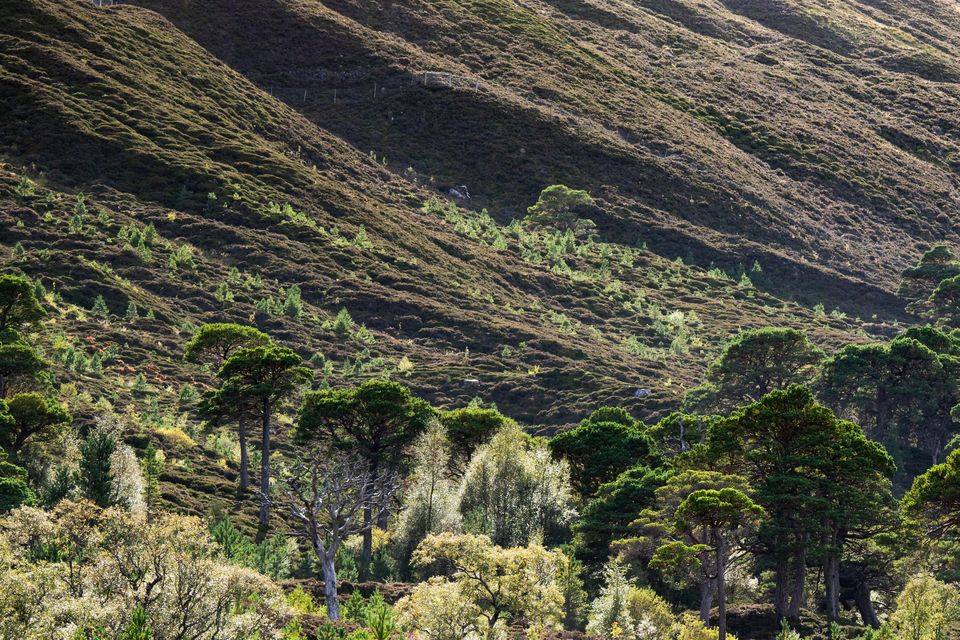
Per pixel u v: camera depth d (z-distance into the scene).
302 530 135.88
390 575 125.38
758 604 116.88
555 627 94.00
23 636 61.47
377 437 144.12
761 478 112.12
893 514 108.88
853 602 121.69
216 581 67.12
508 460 138.75
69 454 139.00
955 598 97.31
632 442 143.75
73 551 72.12
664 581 117.69
